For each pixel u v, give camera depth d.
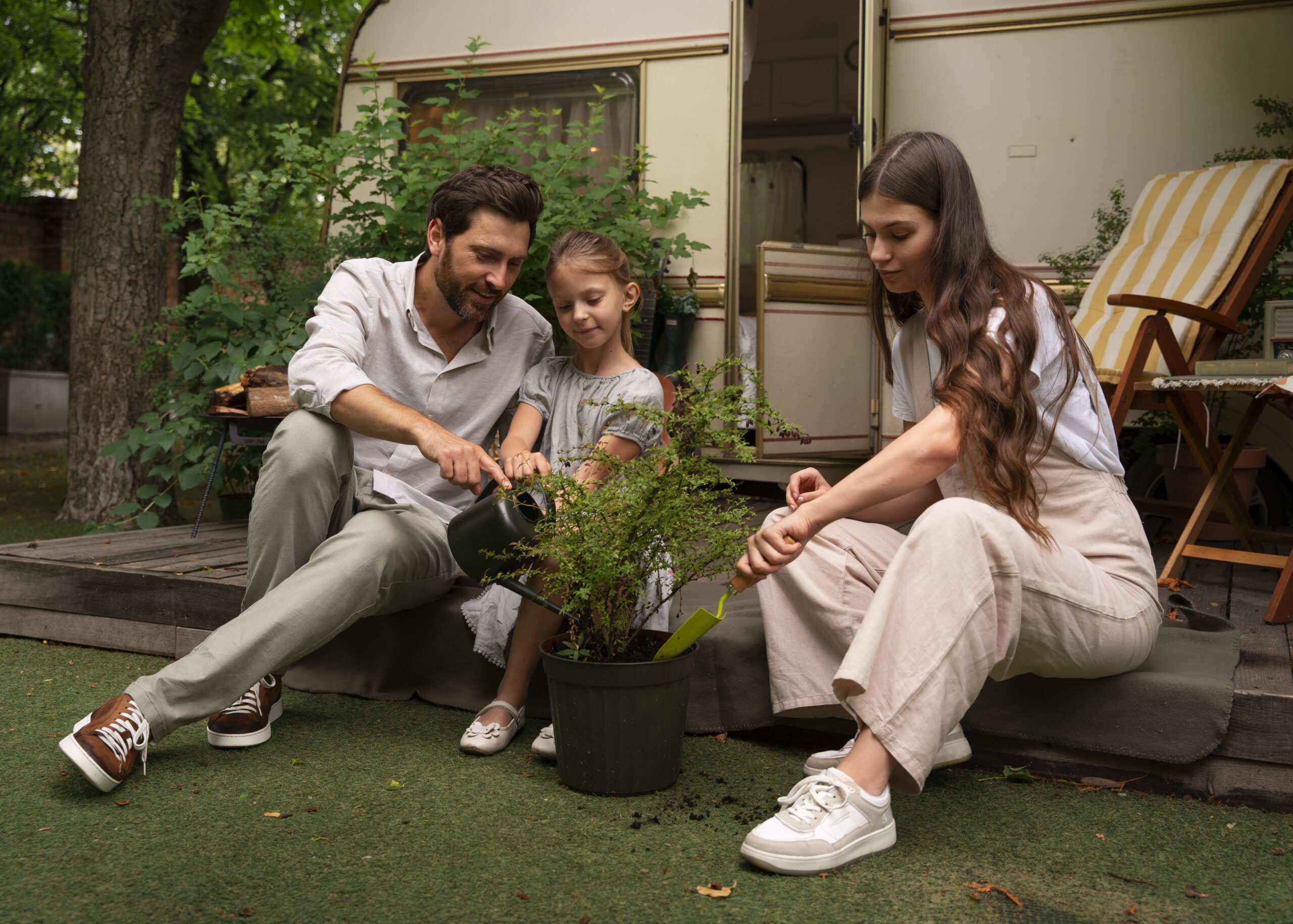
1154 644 1.80
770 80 7.40
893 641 1.52
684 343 4.62
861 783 1.52
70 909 1.34
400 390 2.28
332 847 1.54
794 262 4.55
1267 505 3.94
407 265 2.27
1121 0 4.27
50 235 13.92
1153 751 1.79
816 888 1.43
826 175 7.39
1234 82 4.15
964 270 1.67
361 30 5.08
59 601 2.77
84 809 1.67
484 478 2.30
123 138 4.88
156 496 4.24
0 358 12.29
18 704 2.23
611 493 1.68
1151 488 4.03
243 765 1.89
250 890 1.40
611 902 1.39
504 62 4.87
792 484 1.84
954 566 1.52
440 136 4.26
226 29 9.08
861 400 4.82
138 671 2.51
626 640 1.82
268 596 1.92
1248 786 1.76
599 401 2.05
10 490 6.53
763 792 1.81
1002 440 1.58
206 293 4.00
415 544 2.06
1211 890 1.44
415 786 1.80
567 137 4.81
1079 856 1.55
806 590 1.86
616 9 4.70
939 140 1.72
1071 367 1.68
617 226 4.22
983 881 1.46
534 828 1.63
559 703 1.77
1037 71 4.38
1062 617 1.63
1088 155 4.33
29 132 13.66
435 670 2.30
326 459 1.98
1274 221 3.34
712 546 1.74
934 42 4.50
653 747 1.75
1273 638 2.22
